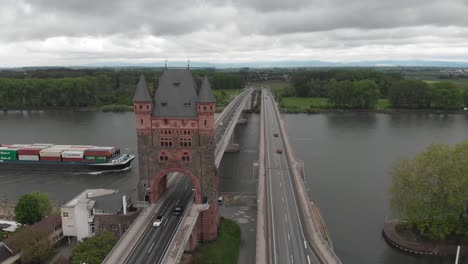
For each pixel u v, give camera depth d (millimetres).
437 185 104375
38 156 183250
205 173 103938
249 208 134000
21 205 111750
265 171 154000
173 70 108000
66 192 151625
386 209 131000
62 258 93875
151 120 102750
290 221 108438
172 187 120375
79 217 105438
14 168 185375
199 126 101625
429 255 104125
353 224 120500
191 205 104812
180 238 86750
